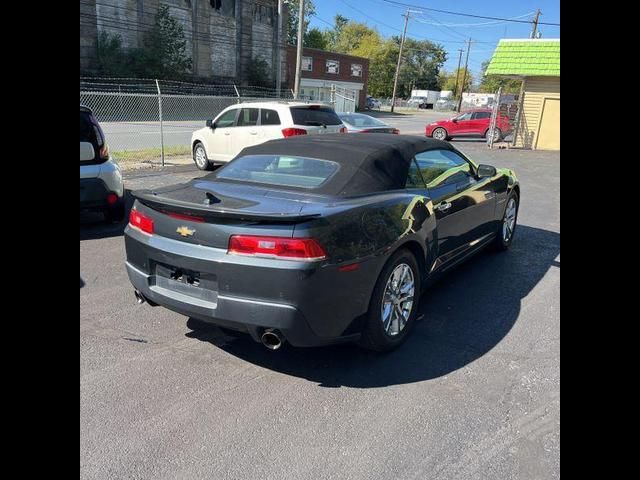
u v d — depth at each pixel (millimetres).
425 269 3816
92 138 6199
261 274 2840
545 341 3664
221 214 2914
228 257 2920
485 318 4062
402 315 3568
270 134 10422
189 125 25609
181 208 3070
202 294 3084
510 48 19469
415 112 69500
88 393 2941
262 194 3424
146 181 9922
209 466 2385
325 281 2873
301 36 25500
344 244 2975
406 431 2652
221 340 3658
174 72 39344
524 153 18312
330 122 10820
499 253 5832
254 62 46844
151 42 38281
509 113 20828
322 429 2664
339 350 3543
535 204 9125
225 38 44281
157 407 2836
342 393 3006
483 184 4934
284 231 2838
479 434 2629
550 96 19656
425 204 3748
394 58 85938
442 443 2559
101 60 35312
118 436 2578
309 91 54156
